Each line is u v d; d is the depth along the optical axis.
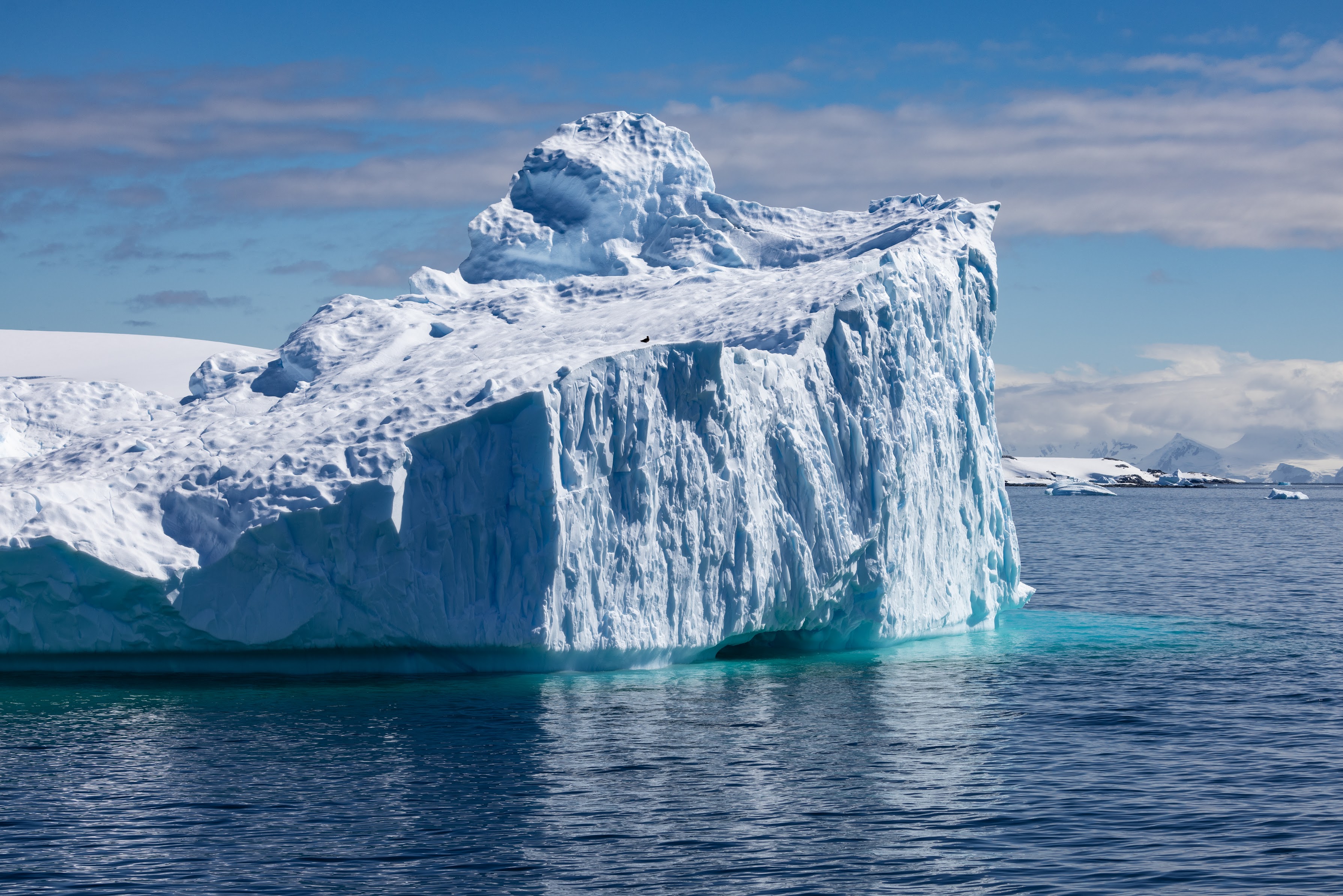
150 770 25.00
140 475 35.28
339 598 33.72
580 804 23.02
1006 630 48.53
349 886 18.94
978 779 25.06
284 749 26.69
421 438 33.62
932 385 43.25
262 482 33.97
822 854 20.47
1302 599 63.78
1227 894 18.83
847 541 38.78
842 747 27.58
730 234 52.38
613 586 34.69
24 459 42.38
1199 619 53.44
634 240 53.81
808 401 39.16
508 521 33.66
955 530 44.97
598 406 34.31
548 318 45.69
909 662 39.47
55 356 129.62
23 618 33.94
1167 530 140.50
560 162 54.91
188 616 33.41
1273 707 32.41
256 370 48.66
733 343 40.12
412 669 35.41
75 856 20.16
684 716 30.39
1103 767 26.11
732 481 36.62
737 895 18.67
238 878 19.25
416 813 22.36
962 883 19.25
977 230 47.53
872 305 40.75
